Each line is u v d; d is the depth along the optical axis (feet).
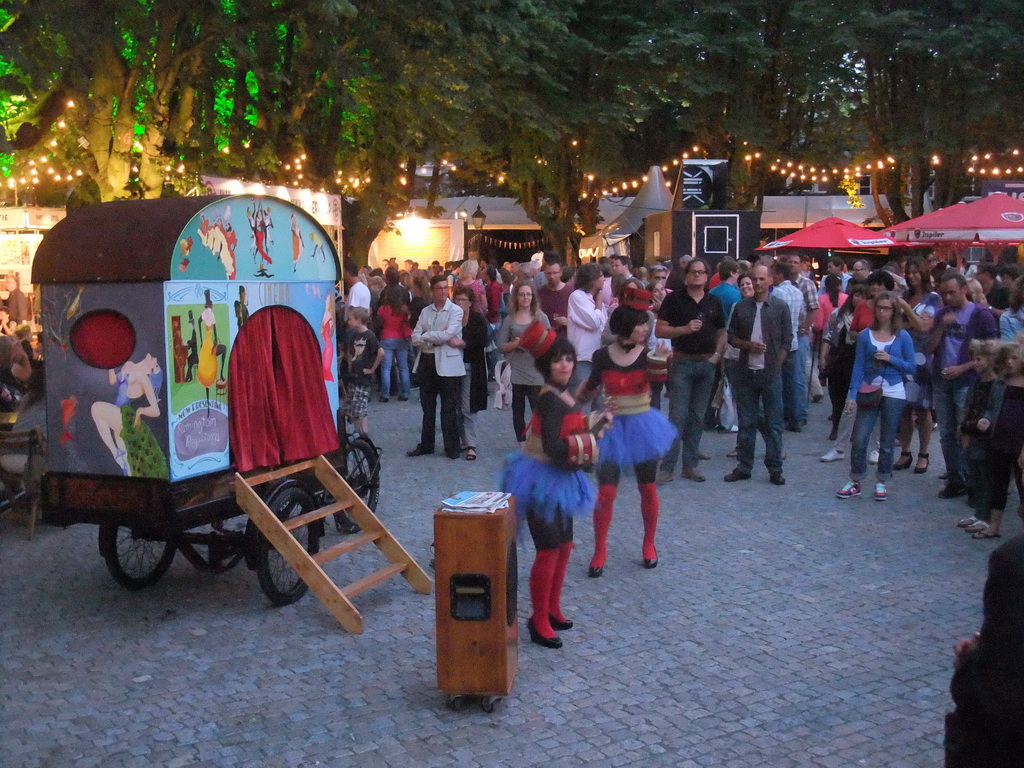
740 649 18.03
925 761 13.92
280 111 55.01
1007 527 26.30
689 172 63.00
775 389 30.81
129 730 15.15
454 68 60.18
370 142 73.20
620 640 18.52
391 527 26.58
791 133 99.71
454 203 120.67
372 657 17.87
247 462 20.25
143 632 19.26
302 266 22.07
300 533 21.97
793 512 27.78
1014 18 85.76
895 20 85.76
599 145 89.76
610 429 21.93
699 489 30.68
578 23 88.58
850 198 116.57
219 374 19.65
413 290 55.26
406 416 46.26
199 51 45.29
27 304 50.67
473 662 15.37
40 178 53.47
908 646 18.10
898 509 28.14
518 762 13.98
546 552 17.88
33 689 16.69
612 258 44.88
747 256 54.03
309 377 22.25
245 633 19.13
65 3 32.99
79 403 19.31
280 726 15.20
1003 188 65.92
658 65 86.33
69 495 19.54
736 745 14.43
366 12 50.85
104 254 18.79
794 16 88.99
